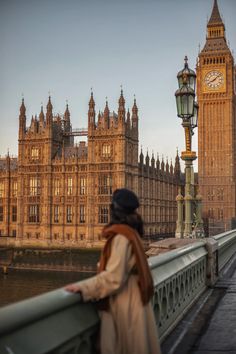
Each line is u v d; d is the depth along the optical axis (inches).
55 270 4544.8
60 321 206.7
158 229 5546.3
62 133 4950.8
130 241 220.8
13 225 5044.3
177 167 6550.2
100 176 4566.9
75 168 4628.4
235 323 401.7
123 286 222.2
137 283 223.5
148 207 5201.8
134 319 219.1
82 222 4594.0
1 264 4709.6
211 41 7150.6
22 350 176.6
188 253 471.5
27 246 4707.2
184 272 438.6
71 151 4894.2
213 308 457.1
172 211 6136.8
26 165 4793.3
